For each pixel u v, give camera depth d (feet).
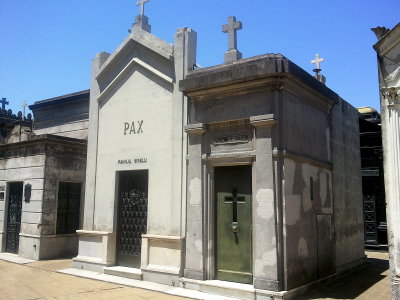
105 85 36.55
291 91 27.17
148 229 30.94
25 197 42.78
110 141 35.06
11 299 25.16
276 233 24.44
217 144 27.91
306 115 29.45
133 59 34.09
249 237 26.27
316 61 40.68
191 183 28.45
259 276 24.54
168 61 31.86
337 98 35.35
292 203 25.89
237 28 30.68
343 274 33.14
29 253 40.81
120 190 34.14
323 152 32.04
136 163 32.73
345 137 37.86
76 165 44.09
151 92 32.73
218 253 27.45
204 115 28.55
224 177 27.94
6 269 35.70
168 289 27.20
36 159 42.01
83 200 44.42
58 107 51.85
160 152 31.32
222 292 25.41
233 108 27.20
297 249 25.93
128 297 25.49
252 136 26.50
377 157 51.08
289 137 26.32
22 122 55.72
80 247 35.29
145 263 30.22
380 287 29.30
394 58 21.98
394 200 21.11
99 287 28.40
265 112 25.77
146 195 32.32
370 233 51.16
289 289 24.34
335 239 32.53
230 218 27.27
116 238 33.53
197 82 28.14
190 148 28.89
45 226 40.52
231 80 26.50
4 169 46.68
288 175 25.72
